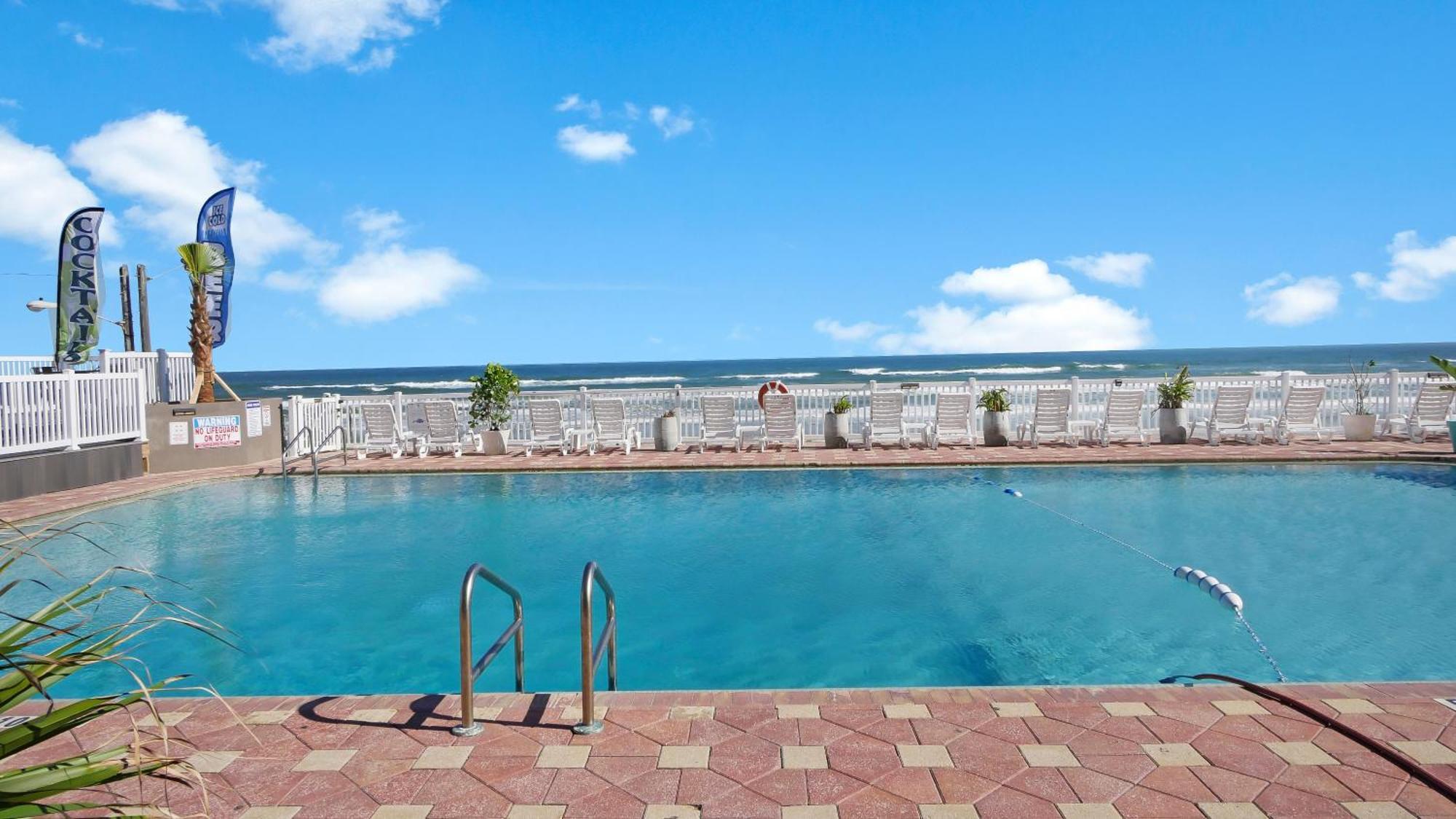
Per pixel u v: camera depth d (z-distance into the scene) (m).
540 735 3.76
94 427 12.35
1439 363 10.78
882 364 115.12
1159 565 7.46
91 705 1.77
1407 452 12.63
